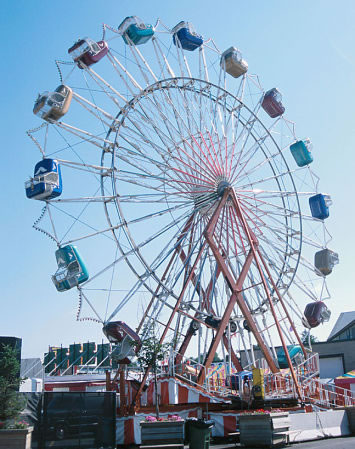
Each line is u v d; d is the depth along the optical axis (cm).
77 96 2908
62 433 1697
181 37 3400
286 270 3494
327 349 5028
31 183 2764
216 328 3123
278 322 2850
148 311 2977
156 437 1747
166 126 3141
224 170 3269
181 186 3166
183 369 2942
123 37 3192
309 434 2219
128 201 2958
